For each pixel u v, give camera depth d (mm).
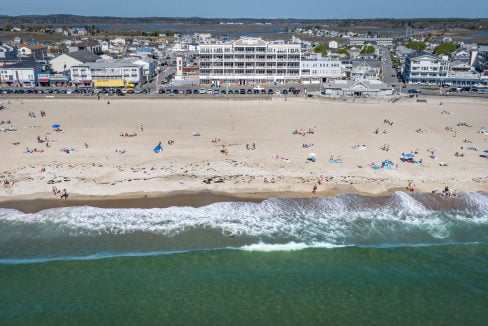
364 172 83250
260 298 52188
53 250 59250
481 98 154375
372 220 67625
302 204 70938
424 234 64562
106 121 121938
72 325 47750
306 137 107000
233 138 105625
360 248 60969
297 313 50062
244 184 77062
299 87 185750
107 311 49781
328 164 87062
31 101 149375
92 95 157750
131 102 149875
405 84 195875
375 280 55250
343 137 107438
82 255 58406
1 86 179625
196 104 148125
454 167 86375
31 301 51000
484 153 95188
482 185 78188
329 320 49188
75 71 182250
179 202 71000
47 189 74562
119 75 183750
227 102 151875
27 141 101000
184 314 49562
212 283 54250
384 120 125062
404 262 58469
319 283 54594
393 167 85750
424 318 49500
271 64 193000
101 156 90688
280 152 94562
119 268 56281
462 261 58812
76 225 64562
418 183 78688
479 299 52281
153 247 60219
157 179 78750
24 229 63438
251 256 59062
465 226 66625
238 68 191250
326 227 65625
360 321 49062
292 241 62250
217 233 63562
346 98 155250
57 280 54188
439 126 119562
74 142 100625
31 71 182250
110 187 75375
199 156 91500
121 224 65000
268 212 68938
